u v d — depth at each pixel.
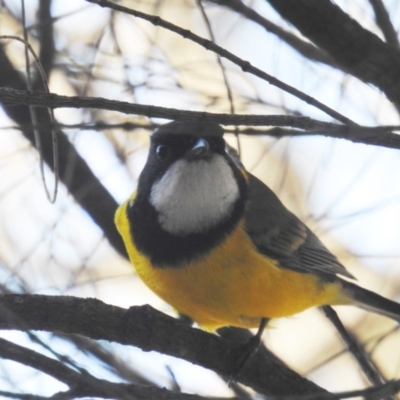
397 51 8.57
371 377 10.62
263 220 10.66
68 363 8.49
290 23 8.64
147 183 10.61
